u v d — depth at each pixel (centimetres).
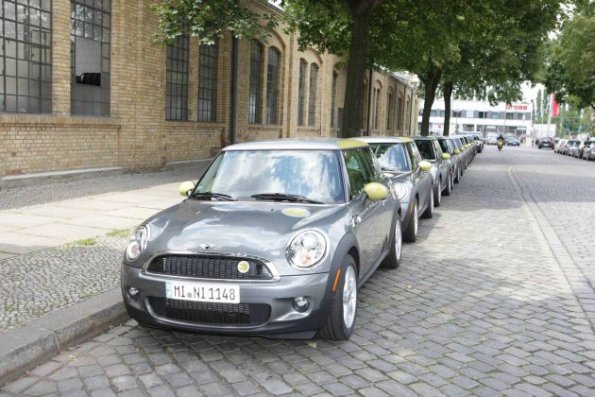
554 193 1667
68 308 481
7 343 403
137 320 441
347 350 446
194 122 1852
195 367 412
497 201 1448
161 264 427
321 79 3092
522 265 749
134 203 1074
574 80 4147
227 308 409
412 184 877
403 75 5728
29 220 880
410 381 392
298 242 421
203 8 1437
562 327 510
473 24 1666
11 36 1165
